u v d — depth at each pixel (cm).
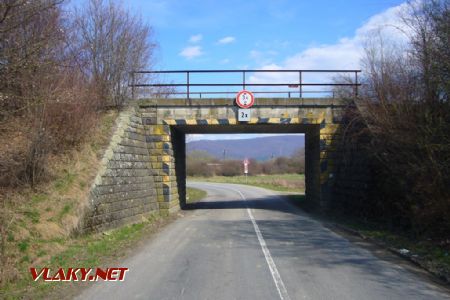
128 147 1580
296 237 1210
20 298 654
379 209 1452
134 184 1568
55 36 1285
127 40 2114
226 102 1853
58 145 1295
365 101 1543
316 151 1967
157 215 1756
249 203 2522
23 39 1115
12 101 1170
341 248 1040
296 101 1856
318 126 1900
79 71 1533
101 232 1209
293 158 8119
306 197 2333
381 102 1365
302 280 741
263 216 1772
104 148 1382
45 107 1180
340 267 838
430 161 1096
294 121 1856
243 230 1356
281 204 2428
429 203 1081
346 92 1903
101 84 1767
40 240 912
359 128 1645
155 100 1845
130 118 1655
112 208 1326
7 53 1053
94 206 1188
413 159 1187
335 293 663
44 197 1069
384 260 902
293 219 1653
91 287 710
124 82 1989
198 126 1923
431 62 1130
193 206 2352
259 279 749
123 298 650
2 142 1116
